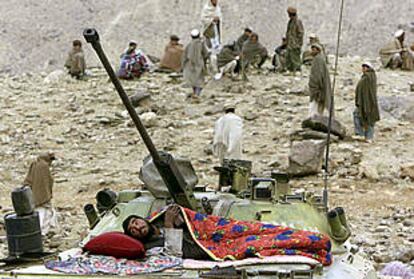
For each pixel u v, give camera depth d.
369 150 58.38
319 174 53.72
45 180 40.00
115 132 64.88
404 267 30.55
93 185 53.16
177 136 63.12
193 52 72.00
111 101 73.44
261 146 59.53
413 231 41.81
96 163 58.38
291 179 53.28
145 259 21.05
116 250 21.05
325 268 21.11
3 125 67.00
